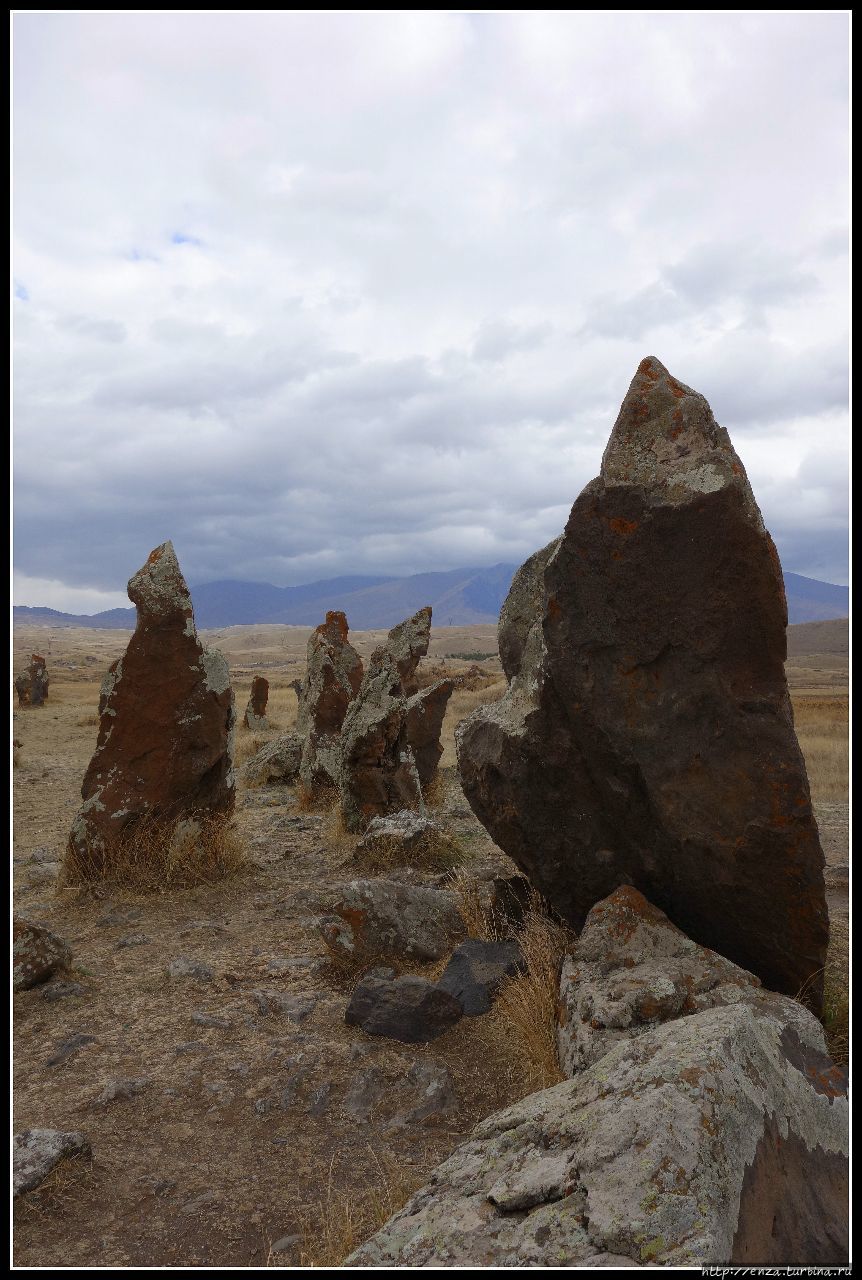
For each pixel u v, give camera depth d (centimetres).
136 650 837
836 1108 320
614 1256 229
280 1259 327
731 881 475
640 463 488
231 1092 459
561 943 569
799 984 492
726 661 471
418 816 970
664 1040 311
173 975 611
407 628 1562
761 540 454
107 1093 452
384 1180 379
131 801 837
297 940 696
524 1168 281
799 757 460
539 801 557
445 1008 522
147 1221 357
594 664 505
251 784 1511
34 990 584
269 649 17675
